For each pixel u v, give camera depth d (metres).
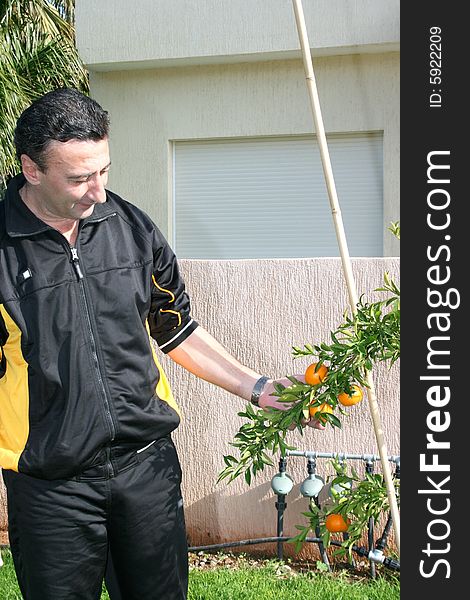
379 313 2.08
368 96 7.73
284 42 7.42
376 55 7.66
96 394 1.95
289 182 8.20
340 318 3.67
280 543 3.73
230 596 3.25
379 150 7.89
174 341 2.27
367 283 3.64
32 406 1.96
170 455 2.15
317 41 7.34
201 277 3.78
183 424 3.86
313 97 2.08
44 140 1.78
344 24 7.27
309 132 7.93
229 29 7.53
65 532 1.99
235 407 3.81
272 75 7.94
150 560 2.10
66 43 7.66
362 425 3.66
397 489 2.90
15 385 1.98
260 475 3.79
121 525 2.07
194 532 3.89
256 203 8.31
